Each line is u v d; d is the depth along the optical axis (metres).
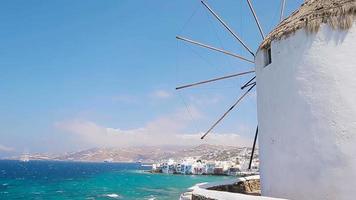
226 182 16.84
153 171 146.88
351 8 9.93
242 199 9.70
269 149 11.69
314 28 10.40
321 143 10.00
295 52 10.81
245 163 112.12
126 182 86.50
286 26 11.41
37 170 174.00
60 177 111.06
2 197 53.62
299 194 10.33
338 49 10.05
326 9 10.35
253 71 16.14
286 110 10.95
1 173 135.38
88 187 71.56
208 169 116.38
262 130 12.32
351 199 9.43
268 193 11.62
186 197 14.00
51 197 53.72
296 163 10.48
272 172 11.42
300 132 10.47
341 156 9.66
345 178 9.56
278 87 11.36
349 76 9.83
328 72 10.11
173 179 98.06
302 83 10.54
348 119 9.71
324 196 9.82
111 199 50.88
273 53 11.70
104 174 133.75
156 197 53.00
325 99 10.08
